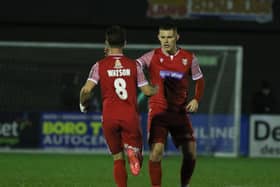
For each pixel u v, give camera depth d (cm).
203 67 5822
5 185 3497
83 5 6619
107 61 2759
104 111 2766
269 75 6744
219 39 6688
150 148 2891
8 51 5781
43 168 4419
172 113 2883
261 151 5859
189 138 2911
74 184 3597
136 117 2755
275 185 3731
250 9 6662
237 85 5784
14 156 5350
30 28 6612
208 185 3659
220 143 5750
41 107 5738
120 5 6619
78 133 5716
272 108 6153
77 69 5784
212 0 6619
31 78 5766
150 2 6606
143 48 5797
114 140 2766
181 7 6612
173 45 2902
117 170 2762
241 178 4041
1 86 5744
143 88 2755
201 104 5781
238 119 5744
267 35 6719
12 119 5722
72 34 6638
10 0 6588
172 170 4403
